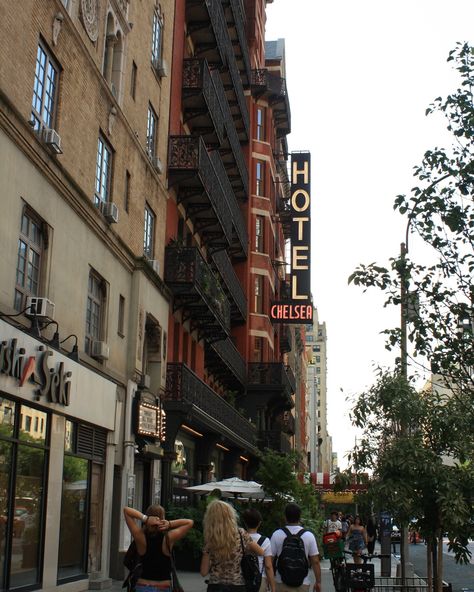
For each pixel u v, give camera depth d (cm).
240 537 769
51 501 1527
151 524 745
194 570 2364
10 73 1347
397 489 1203
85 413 1727
